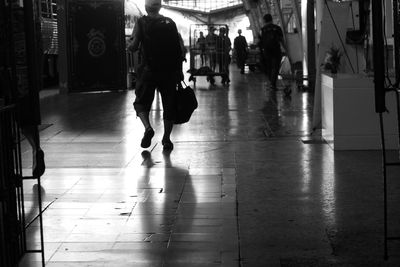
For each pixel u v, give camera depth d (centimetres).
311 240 469
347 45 1087
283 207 555
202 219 525
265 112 1231
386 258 428
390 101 786
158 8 841
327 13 1022
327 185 627
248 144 872
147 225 512
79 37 1767
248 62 2912
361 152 786
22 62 513
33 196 607
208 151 827
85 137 959
